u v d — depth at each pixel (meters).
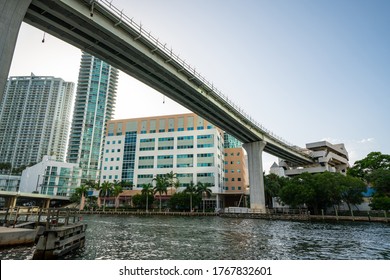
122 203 93.62
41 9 30.67
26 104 175.00
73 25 33.09
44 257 14.30
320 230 33.84
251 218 61.59
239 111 63.91
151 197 81.81
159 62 41.94
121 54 40.50
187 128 93.38
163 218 58.91
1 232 16.28
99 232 28.86
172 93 52.56
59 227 16.09
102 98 169.88
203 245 20.91
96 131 161.62
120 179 95.94
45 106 175.50
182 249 19.11
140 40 38.19
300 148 93.81
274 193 79.19
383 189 57.53
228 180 96.06
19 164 164.38
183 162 90.06
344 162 105.06
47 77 182.12
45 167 118.38
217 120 64.88
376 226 40.69
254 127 70.19
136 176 94.25
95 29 34.53
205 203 84.44
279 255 17.44
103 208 81.62
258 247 20.17
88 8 31.98
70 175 123.38
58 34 35.59
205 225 40.56
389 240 24.59
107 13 33.16
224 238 25.11
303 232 31.16
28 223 21.30
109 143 101.44
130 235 26.77
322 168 90.75
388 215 51.75
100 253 17.11
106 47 38.91
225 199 95.75
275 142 80.50
